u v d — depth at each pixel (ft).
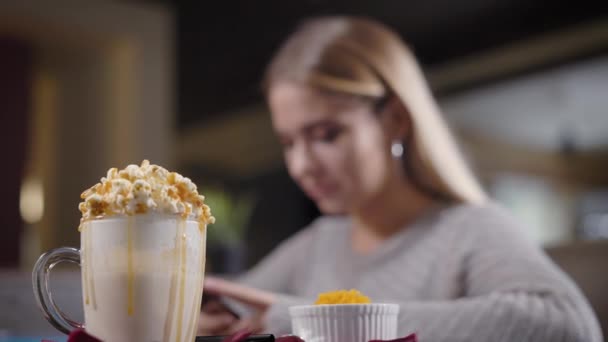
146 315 1.83
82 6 14.38
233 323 3.20
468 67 19.94
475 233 4.18
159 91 15.40
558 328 3.21
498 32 18.03
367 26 4.59
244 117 25.21
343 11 15.97
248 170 28.86
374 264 4.58
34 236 18.12
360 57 4.39
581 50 17.95
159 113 15.35
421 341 3.21
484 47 19.04
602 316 4.58
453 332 3.21
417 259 4.41
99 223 1.86
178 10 15.74
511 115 25.17
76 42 15.11
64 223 16.85
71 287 5.18
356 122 4.38
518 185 28.55
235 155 28.37
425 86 4.70
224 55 18.39
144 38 15.26
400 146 4.54
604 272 4.65
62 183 17.02
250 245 27.43
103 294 1.84
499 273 3.78
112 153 15.33
